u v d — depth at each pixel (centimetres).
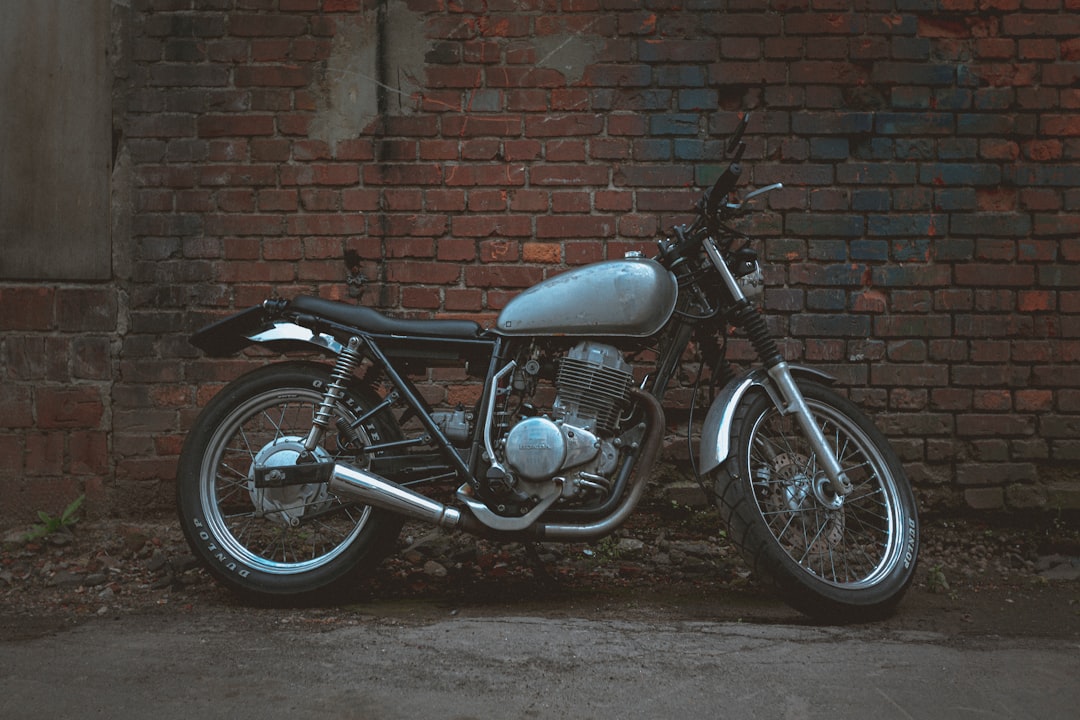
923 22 337
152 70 336
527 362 277
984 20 337
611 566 313
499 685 204
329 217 337
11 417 334
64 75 336
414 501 263
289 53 336
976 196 337
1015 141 337
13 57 335
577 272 276
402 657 221
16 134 335
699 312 286
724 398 274
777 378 278
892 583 262
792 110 336
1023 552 329
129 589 286
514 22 336
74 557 317
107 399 336
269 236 337
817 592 253
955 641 237
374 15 336
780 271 337
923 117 336
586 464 264
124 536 330
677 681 206
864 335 337
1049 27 336
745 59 335
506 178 337
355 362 279
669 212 336
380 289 338
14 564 308
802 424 273
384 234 337
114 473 336
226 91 336
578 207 337
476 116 337
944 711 191
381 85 337
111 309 336
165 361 336
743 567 312
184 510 272
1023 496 335
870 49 336
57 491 335
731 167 270
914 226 337
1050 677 209
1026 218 337
